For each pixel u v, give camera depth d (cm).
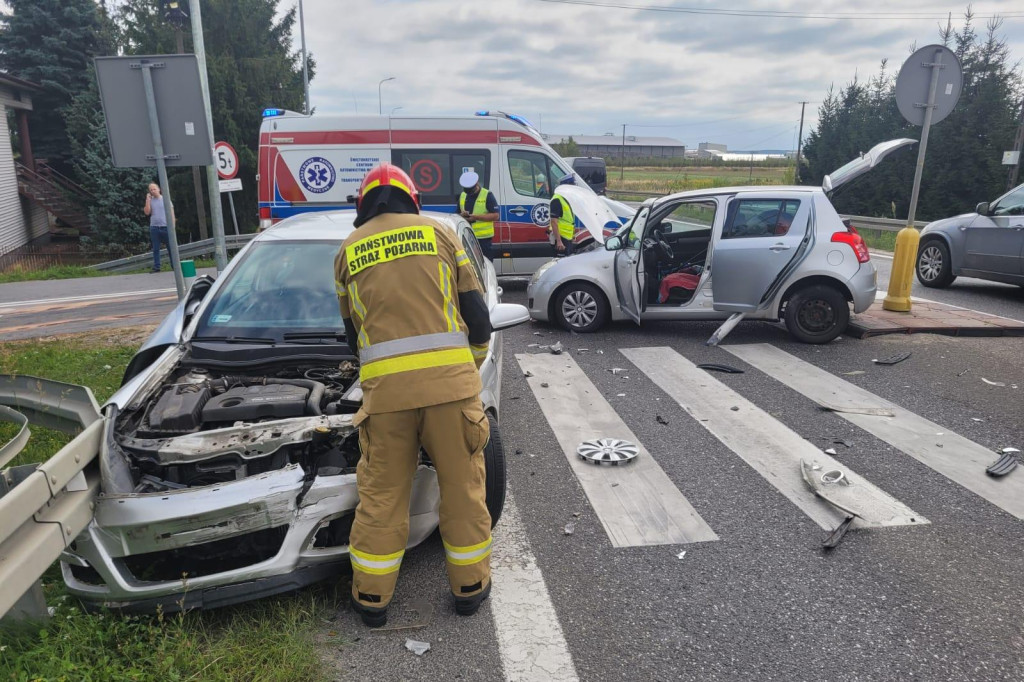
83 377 603
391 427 287
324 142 1045
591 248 885
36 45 3123
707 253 750
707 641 295
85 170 2723
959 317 812
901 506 401
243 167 2667
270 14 2900
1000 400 567
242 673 271
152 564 322
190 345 393
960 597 320
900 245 832
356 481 306
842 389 600
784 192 731
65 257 2577
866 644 291
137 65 575
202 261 1795
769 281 720
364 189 304
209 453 300
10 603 226
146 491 297
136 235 2581
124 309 1014
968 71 2056
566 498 422
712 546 367
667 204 743
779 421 536
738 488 430
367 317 290
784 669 277
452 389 287
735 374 650
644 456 479
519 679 273
